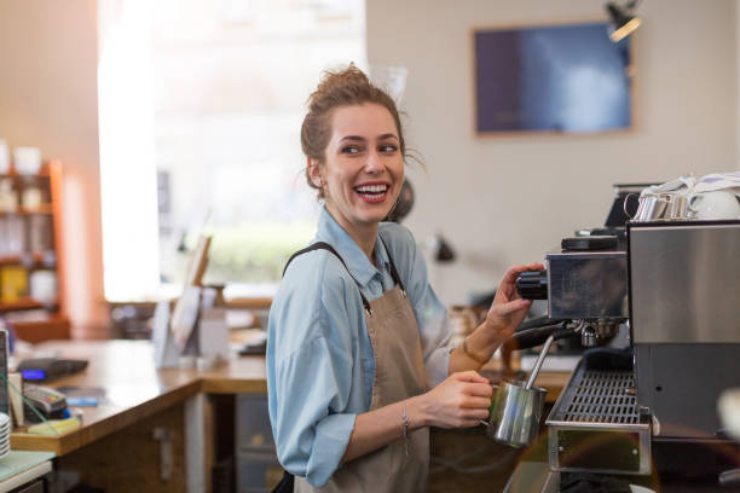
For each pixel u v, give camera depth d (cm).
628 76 530
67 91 660
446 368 192
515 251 551
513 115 546
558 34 538
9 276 639
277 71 663
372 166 163
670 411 148
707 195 155
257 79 665
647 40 529
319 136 170
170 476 295
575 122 539
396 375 175
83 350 383
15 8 663
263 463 293
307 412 159
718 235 138
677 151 529
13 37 665
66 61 659
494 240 554
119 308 639
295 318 162
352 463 171
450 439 289
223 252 664
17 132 666
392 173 167
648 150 532
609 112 535
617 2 529
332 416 163
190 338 315
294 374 160
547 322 195
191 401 291
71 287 664
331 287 162
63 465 304
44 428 226
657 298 141
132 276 664
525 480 153
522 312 187
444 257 537
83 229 663
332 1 651
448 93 555
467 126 554
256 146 666
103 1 657
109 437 299
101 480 300
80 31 657
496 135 549
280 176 662
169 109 677
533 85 543
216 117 671
